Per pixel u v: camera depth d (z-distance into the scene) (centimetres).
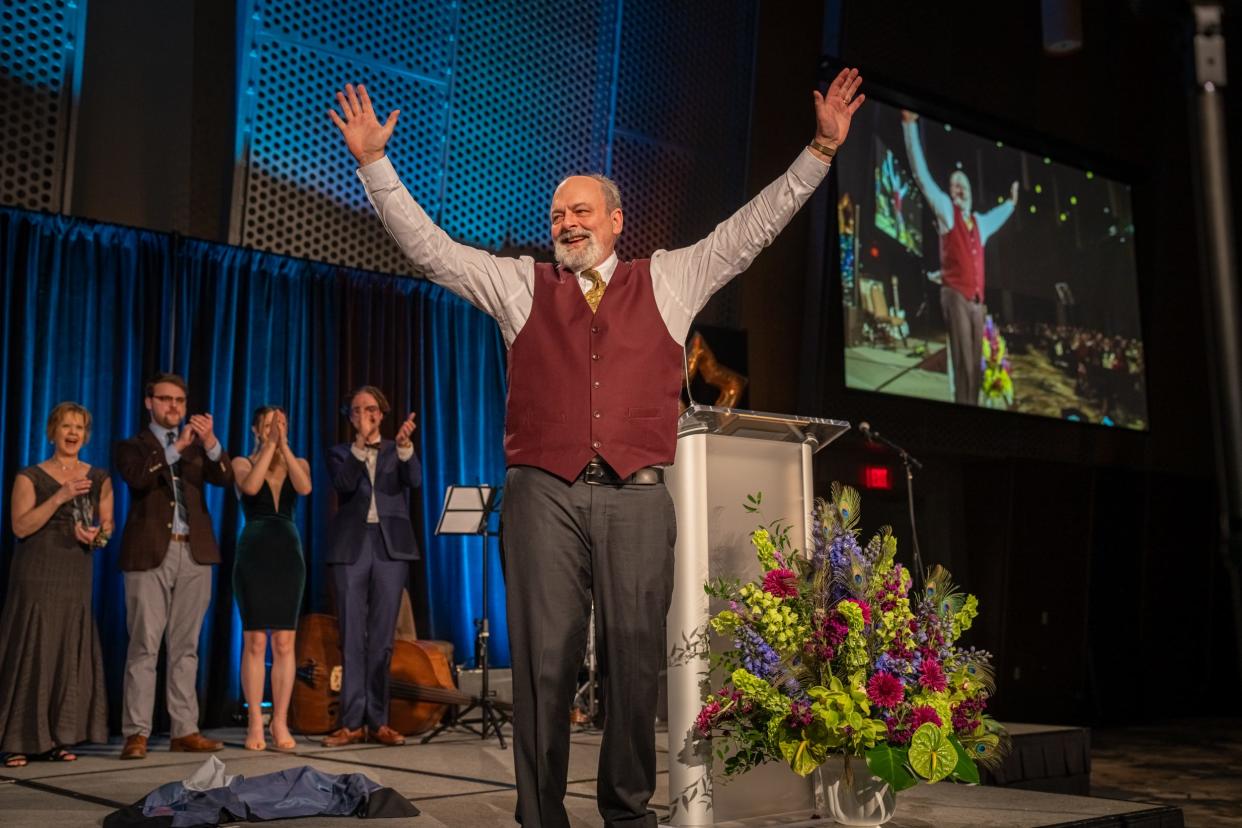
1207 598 1012
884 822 263
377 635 471
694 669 257
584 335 221
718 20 786
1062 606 894
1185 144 1041
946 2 884
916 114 845
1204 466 1033
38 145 546
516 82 702
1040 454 912
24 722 417
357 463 478
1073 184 945
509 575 220
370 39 647
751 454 272
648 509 219
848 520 269
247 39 605
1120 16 999
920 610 267
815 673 252
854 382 789
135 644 440
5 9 539
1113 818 289
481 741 484
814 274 801
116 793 331
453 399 661
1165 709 972
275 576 456
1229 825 455
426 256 223
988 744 270
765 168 806
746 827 254
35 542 436
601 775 225
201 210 602
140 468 445
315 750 448
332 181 637
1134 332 973
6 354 520
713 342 745
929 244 840
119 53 581
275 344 598
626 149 747
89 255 546
